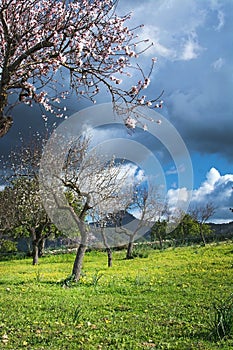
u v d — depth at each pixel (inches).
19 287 631.8
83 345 298.7
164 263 1026.1
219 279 652.7
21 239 1894.7
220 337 311.3
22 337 321.1
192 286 597.0
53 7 335.3
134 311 434.3
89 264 1171.9
